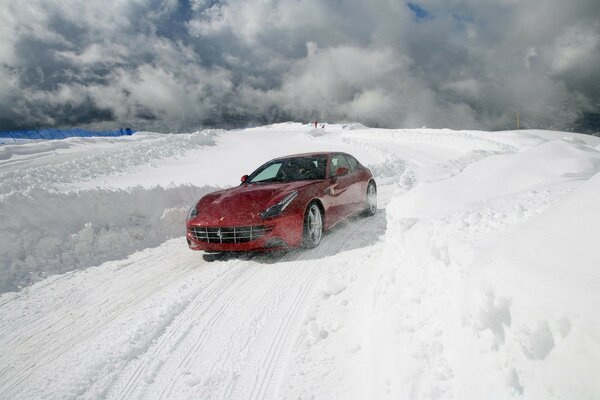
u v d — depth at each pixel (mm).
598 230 972
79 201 5082
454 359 1200
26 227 4336
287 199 3902
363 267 3268
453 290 1347
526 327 843
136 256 4422
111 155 14984
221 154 17969
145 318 2719
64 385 2002
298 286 3109
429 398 1191
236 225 3732
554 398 733
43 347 2438
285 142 24000
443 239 1594
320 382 1826
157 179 11867
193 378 1972
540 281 883
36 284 3598
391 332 1721
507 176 2643
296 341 2256
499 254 1153
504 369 910
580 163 2543
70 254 4348
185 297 3037
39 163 13617
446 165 5301
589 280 798
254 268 3646
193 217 4020
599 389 654
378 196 7820
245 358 2139
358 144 21344
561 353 753
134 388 1949
